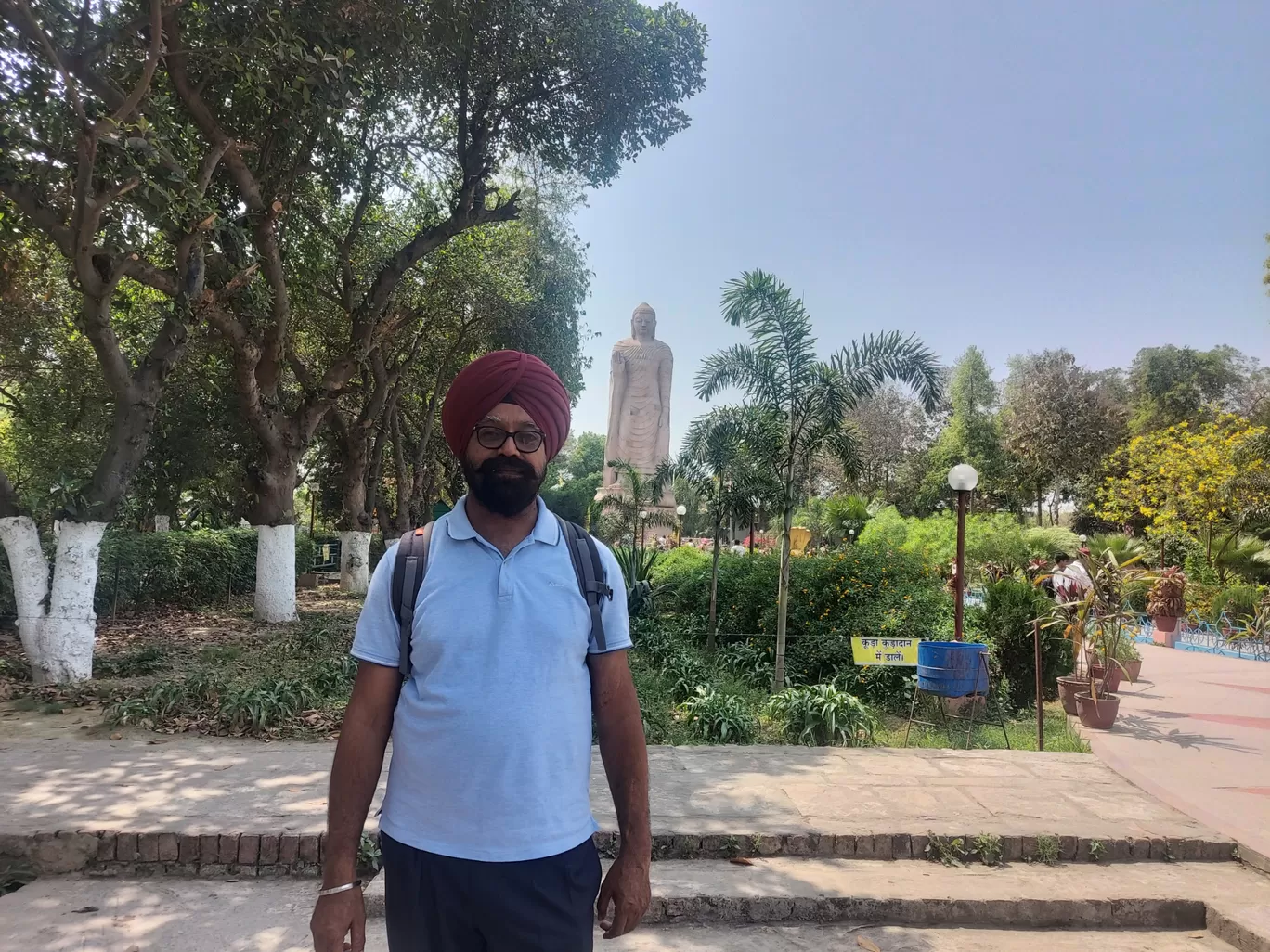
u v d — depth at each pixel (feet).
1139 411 120.57
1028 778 18.57
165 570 47.21
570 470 193.26
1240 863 14.88
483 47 38.34
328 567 91.09
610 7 39.29
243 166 32.60
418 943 5.58
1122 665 28.86
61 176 27.09
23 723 21.94
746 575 37.50
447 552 6.03
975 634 30.32
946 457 124.57
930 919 12.91
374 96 33.65
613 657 6.42
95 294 26.03
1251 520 62.34
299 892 13.09
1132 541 67.10
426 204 54.54
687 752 20.20
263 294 35.32
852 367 28.78
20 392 57.98
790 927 12.66
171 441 63.31
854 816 15.70
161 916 12.19
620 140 44.91
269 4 25.32
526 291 62.34
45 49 21.86
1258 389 120.88
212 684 24.31
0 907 12.38
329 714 22.94
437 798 5.60
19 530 26.84
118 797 15.55
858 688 29.58
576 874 5.74
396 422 70.23
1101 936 12.74
